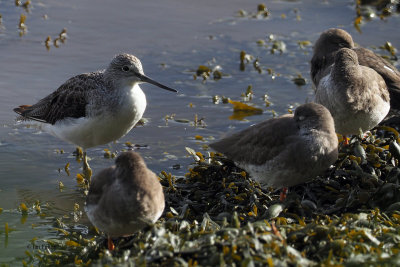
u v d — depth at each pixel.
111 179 9.44
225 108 16.62
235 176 11.65
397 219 10.12
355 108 12.11
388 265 8.21
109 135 13.35
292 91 17.45
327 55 16.08
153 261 8.54
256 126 10.89
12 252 10.60
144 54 18.91
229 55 19.23
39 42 19.23
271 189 11.53
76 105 13.09
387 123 14.82
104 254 9.31
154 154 14.47
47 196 12.77
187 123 15.89
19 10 21.33
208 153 14.27
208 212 11.04
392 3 22.41
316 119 10.14
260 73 18.45
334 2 23.00
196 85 17.73
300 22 21.36
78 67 17.81
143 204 9.20
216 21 21.25
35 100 16.06
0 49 18.69
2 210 12.05
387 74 14.10
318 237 9.24
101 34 19.94
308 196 11.12
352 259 8.26
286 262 8.27
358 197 10.70
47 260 10.30
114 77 13.04
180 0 22.84
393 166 11.38
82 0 22.53
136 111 13.26
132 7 22.06
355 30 20.72
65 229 11.51
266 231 9.14
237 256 8.36
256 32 20.64
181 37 20.06
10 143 14.98
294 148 10.05
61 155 14.62
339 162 11.63
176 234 9.54
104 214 9.34
